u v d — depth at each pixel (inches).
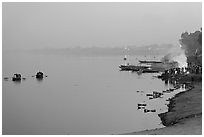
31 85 4552.2
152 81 4623.5
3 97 3444.9
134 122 2174.0
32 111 2689.5
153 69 6437.0
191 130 1413.6
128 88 3924.7
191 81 4148.6
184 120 1850.4
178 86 3799.2
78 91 3821.4
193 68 4820.4
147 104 2758.4
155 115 2322.8
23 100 3260.3
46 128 2106.3
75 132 1971.0
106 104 2898.6
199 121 1663.4
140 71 6328.7
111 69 7308.1
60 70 7194.9
